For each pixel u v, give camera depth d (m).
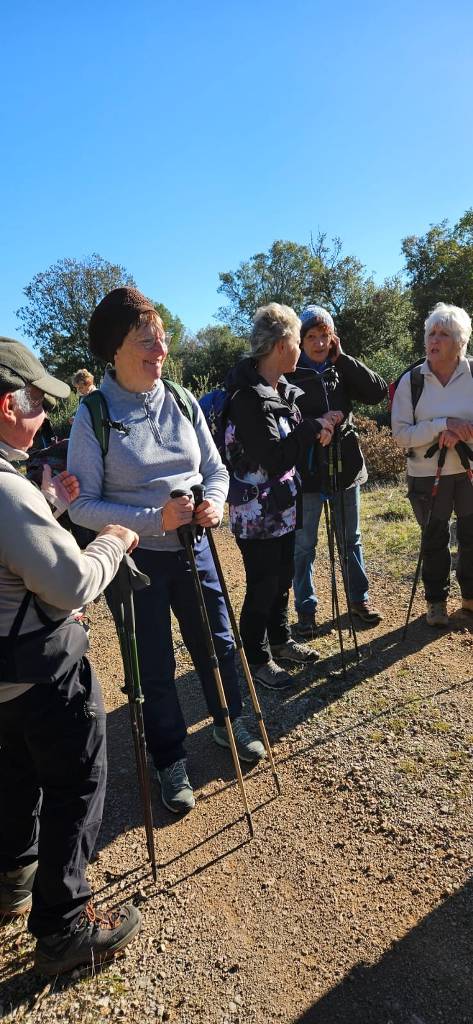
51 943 1.83
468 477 3.60
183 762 2.65
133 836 2.45
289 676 3.36
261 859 2.25
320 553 5.46
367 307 30.25
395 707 3.05
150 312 2.24
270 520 2.97
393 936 1.89
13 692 1.67
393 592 4.44
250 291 46.81
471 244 34.34
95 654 4.14
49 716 1.70
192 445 2.49
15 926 2.09
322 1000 1.73
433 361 3.51
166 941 1.96
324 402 3.59
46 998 1.81
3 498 1.51
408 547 5.27
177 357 38.94
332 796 2.52
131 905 2.05
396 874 2.12
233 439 2.95
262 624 3.25
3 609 1.59
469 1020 1.63
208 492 2.49
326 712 3.08
